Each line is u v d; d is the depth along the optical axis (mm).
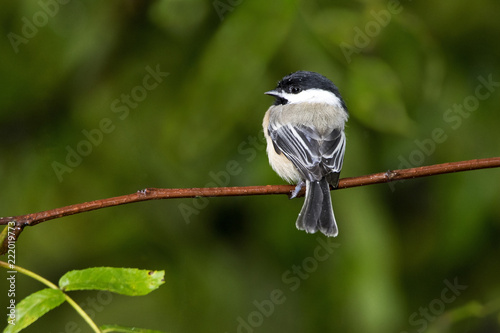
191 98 8508
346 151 9453
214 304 10062
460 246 10133
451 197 10219
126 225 10070
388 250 9289
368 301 9086
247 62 8312
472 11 10391
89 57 10031
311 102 9227
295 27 8688
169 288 9906
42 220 5898
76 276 4695
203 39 9766
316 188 8258
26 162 10039
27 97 9867
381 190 10609
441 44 10523
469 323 11195
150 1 9875
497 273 10742
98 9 9820
